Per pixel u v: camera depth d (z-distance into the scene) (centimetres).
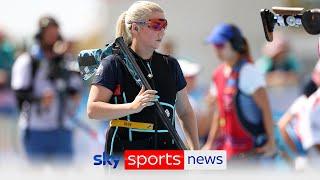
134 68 1514
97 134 2712
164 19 1545
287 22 1520
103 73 1522
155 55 1585
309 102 2231
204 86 3222
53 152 2561
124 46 1525
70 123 2584
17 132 2947
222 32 2159
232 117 2158
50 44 2538
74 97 2578
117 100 1532
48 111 2536
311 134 2219
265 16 1533
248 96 2134
